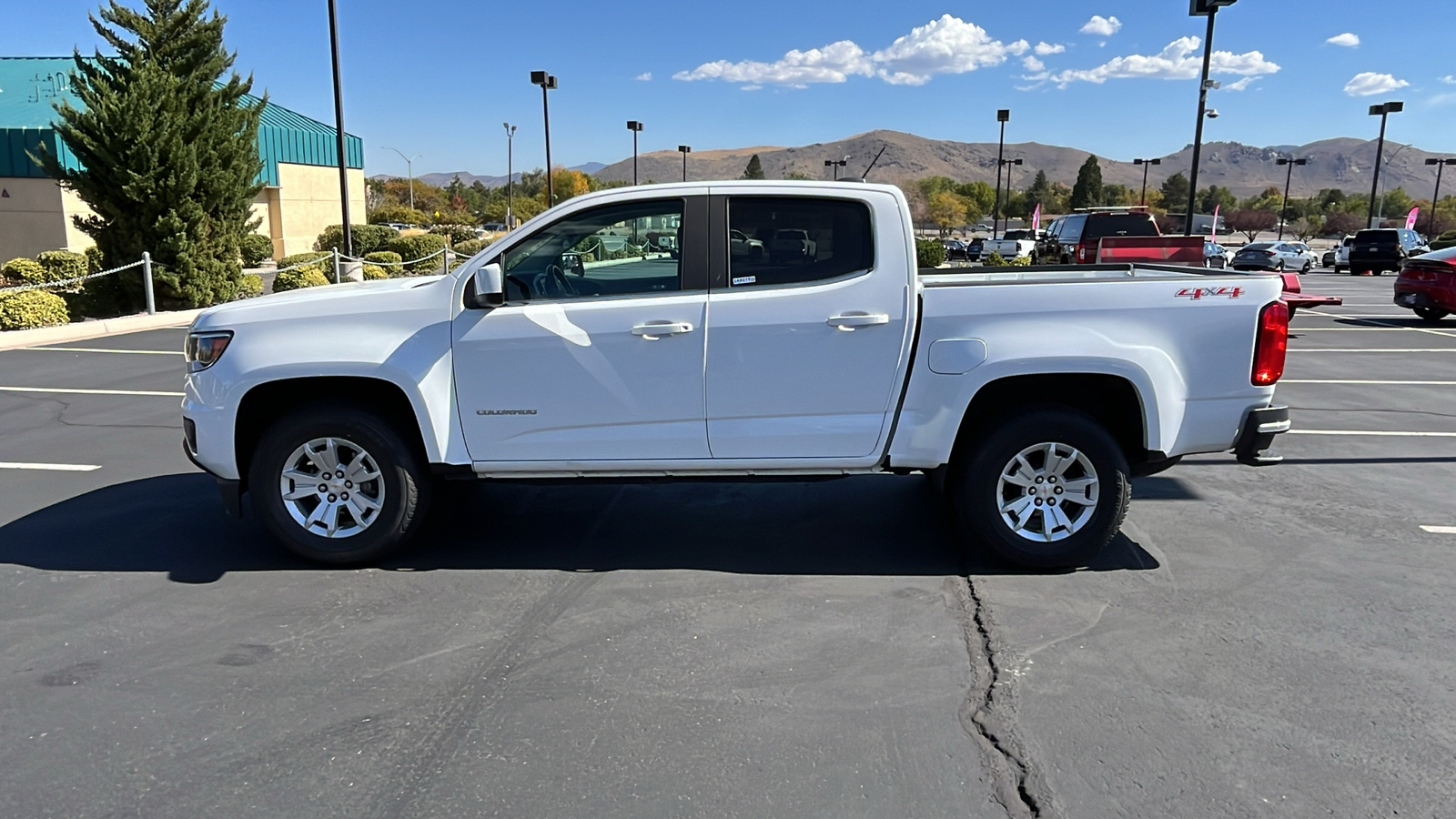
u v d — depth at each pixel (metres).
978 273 6.44
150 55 16.39
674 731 3.34
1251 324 4.64
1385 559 5.05
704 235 4.69
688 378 4.69
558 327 4.67
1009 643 4.03
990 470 4.74
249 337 4.72
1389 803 2.92
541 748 3.24
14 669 3.80
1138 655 3.92
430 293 4.74
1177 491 6.34
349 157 42.34
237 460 4.82
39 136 25.95
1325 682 3.69
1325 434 8.02
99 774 3.08
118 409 8.98
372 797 2.96
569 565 4.98
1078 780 3.04
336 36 20.30
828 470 4.84
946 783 3.03
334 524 4.87
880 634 4.12
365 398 4.92
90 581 4.75
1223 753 3.19
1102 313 4.62
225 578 4.79
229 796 2.97
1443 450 7.47
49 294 14.55
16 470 6.79
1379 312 18.70
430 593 4.60
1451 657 3.90
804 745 3.25
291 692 3.63
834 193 4.67
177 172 16.25
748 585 4.70
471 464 4.81
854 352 4.65
